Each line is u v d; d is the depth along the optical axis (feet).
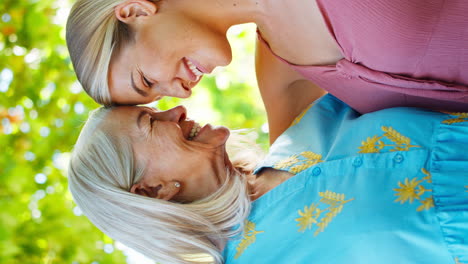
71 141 14.38
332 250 5.89
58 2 14.30
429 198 5.74
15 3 14.15
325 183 6.19
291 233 6.14
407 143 6.13
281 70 7.29
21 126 14.39
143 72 6.27
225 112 14.92
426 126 6.20
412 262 5.59
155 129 6.40
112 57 6.28
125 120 6.46
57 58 14.52
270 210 6.31
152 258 6.52
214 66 6.39
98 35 6.21
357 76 6.30
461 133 6.07
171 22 6.14
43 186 14.11
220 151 6.52
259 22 6.57
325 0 5.80
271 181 6.57
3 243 13.08
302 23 6.33
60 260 13.51
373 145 6.23
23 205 13.73
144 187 6.41
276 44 6.68
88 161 6.44
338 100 7.27
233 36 14.33
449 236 5.56
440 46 5.74
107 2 6.11
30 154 14.33
